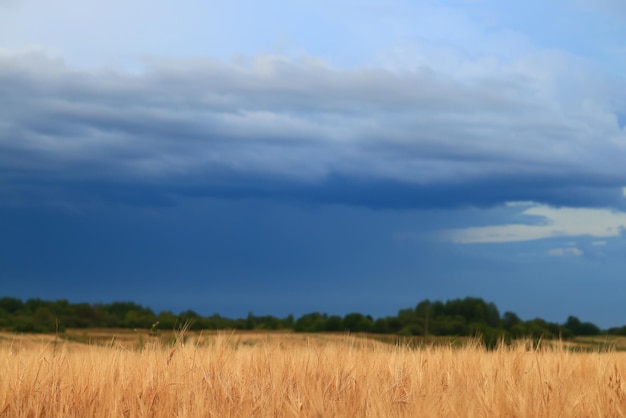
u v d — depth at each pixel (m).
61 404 5.29
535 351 7.30
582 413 4.67
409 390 5.63
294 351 7.39
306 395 5.03
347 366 6.53
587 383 5.65
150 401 5.27
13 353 6.89
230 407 5.06
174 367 6.47
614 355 7.19
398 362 6.69
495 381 5.69
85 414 5.19
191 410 5.14
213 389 5.57
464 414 4.50
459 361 7.09
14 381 5.71
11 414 5.20
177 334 7.74
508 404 4.77
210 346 7.46
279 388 5.54
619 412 4.60
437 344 8.27
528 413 4.57
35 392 5.54
